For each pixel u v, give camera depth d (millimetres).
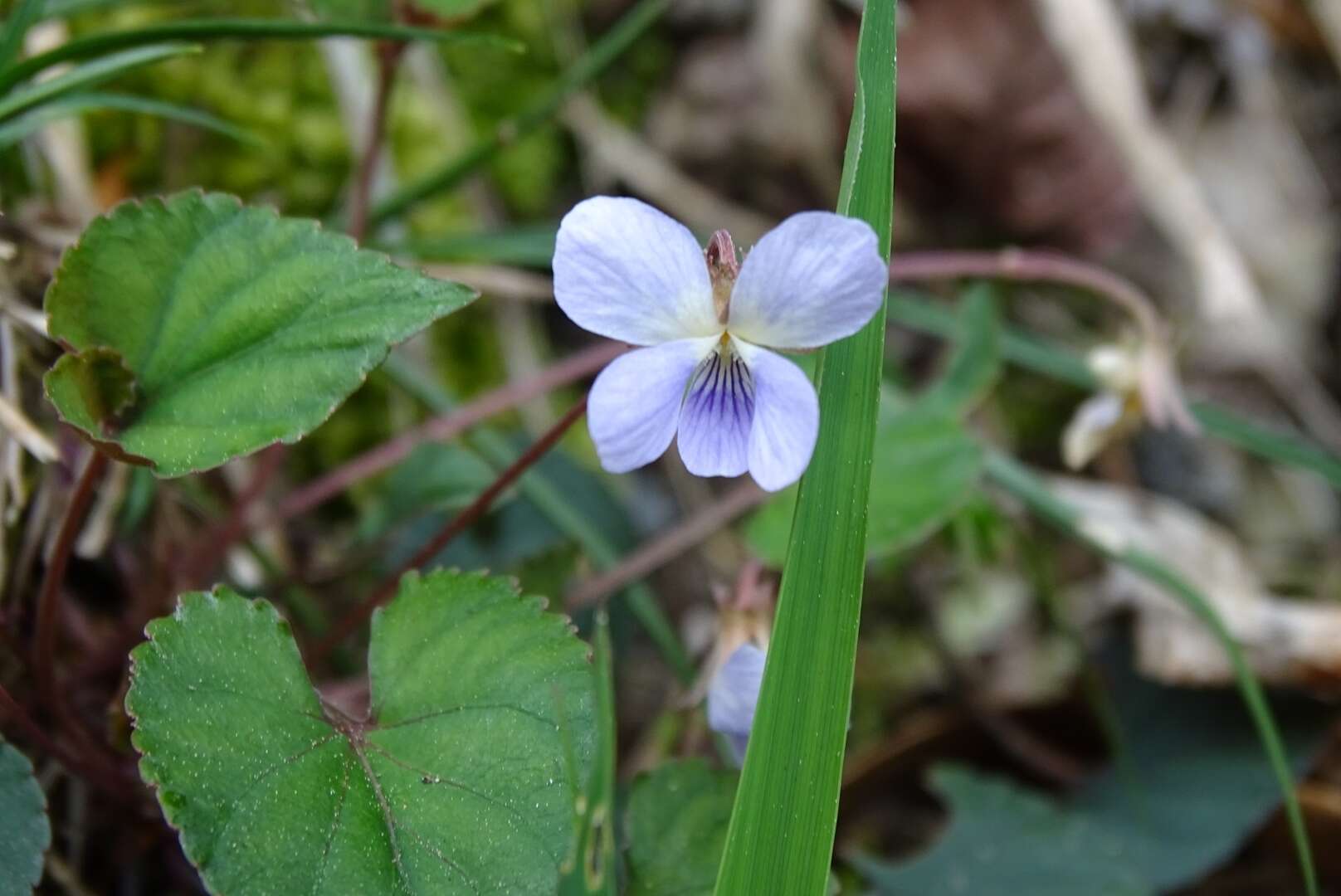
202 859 114
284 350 125
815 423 116
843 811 190
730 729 137
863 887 176
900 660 206
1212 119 259
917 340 238
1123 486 230
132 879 152
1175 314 242
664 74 248
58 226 168
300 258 127
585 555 179
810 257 120
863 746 197
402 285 125
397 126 210
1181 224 224
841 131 239
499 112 228
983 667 204
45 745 135
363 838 118
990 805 176
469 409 172
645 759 177
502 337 215
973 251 249
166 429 124
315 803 119
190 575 157
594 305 122
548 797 120
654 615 171
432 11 158
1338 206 254
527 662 124
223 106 197
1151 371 179
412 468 178
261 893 115
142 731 116
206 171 197
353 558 174
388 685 125
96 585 165
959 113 238
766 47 242
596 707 123
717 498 215
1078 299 244
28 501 155
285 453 173
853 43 238
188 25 143
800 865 121
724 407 123
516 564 170
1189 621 193
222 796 116
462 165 182
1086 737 193
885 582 212
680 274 122
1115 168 240
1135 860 175
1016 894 166
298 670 123
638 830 132
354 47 203
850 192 126
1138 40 263
